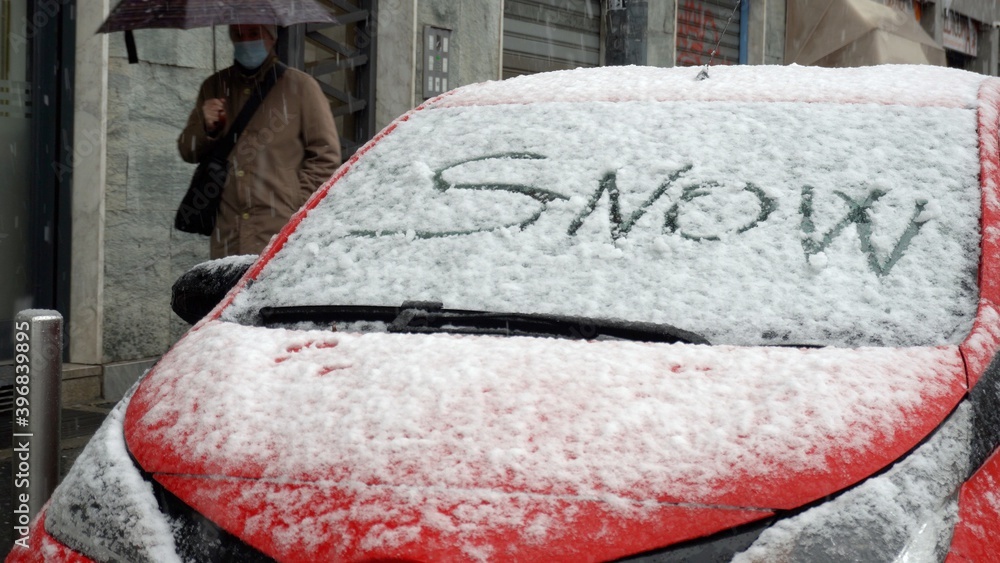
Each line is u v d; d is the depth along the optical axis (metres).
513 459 1.91
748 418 1.99
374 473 1.93
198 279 3.10
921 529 1.84
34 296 7.04
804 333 2.34
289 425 2.11
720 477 1.86
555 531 1.79
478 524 1.80
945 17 22.25
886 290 2.43
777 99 3.02
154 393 2.39
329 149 6.08
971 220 2.57
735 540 1.79
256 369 2.34
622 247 2.61
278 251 2.98
